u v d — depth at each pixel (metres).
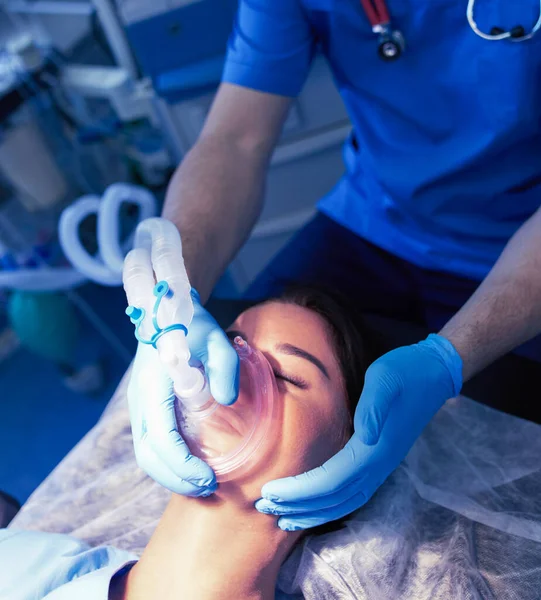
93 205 1.57
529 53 1.00
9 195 1.90
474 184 1.17
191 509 0.83
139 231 0.86
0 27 1.96
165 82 1.63
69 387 2.27
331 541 0.90
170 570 0.82
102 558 0.94
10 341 2.45
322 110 1.68
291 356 0.89
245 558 0.82
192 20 1.54
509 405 1.13
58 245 1.88
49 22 2.00
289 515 0.83
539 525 0.91
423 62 1.08
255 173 1.19
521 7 0.98
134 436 0.87
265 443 0.81
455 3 1.01
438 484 1.01
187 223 1.09
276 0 1.10
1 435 2.20
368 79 1.14
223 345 0.80
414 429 0.90
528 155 1.12
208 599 0.80
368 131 1.23
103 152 2.02
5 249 1.86
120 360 2.28
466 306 0.97
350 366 0.95
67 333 2.07
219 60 1.61
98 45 2.05
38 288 1.86
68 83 1.83
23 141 1.78
